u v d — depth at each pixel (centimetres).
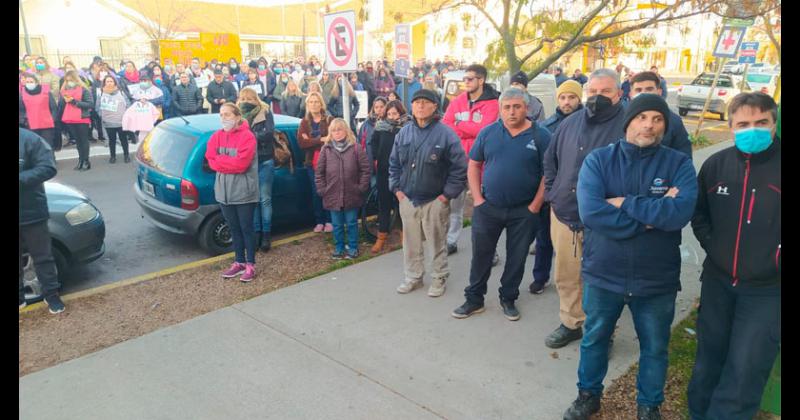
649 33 757
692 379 289
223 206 516
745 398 260
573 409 307
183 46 2452
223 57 2564
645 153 274
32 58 1357
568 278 381
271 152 608
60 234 504
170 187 588
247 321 439
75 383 354
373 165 652
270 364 374
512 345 396
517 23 740
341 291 497
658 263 273
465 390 342
